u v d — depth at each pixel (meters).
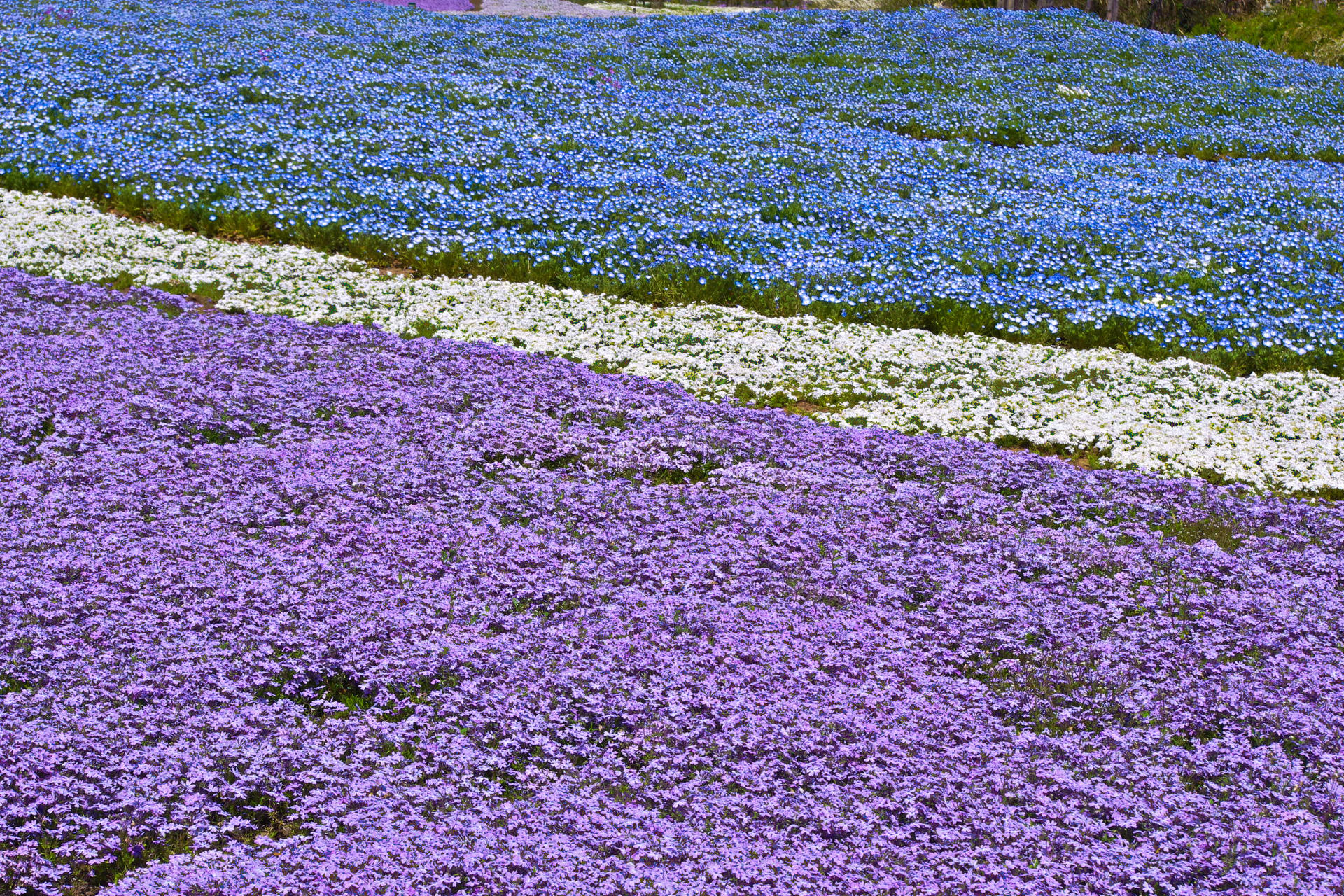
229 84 24.98
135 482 8.74
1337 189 25.02
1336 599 8.51
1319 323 16.27
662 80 31.75
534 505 9.14
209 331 12.30
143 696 6.31
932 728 6.62
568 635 7.27
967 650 7.57
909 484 10.01
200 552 7.71
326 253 16.94
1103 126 29.95
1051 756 6.47
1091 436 11.92
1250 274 18.56
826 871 5.43
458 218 18.06
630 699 6.68
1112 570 8.95
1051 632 7.82
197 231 17.45
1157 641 7.87
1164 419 12.68
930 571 8.52
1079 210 21.62
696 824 5.70
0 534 7.71
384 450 9.74
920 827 5.86
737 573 8.29
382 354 12.14
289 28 34.34
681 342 14.22
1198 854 5.61
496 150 22.00
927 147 26.23
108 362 10.91
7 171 18.28
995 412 12.40
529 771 6.03
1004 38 40.69
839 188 21.98
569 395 11.54
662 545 8.65
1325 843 5.71
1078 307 16.41
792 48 37.28
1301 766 6.52
